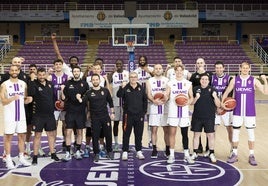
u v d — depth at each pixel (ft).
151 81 19.25
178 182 15.56
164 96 18.66
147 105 19.86
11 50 76.38
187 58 72.95
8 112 17.54
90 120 19.51
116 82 21.58
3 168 17.65
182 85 18.44
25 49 76.64
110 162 18.71
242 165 18.30
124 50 76.02
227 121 19.48
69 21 77.51
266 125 30.66
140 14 77.36
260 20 76.59
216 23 84.58
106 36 84.28
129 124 19.11
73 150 20.95
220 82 19.79
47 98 18.21
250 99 18.42
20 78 18.89
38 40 84.28
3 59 72.84
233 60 71.87
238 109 18.53
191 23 77.30
